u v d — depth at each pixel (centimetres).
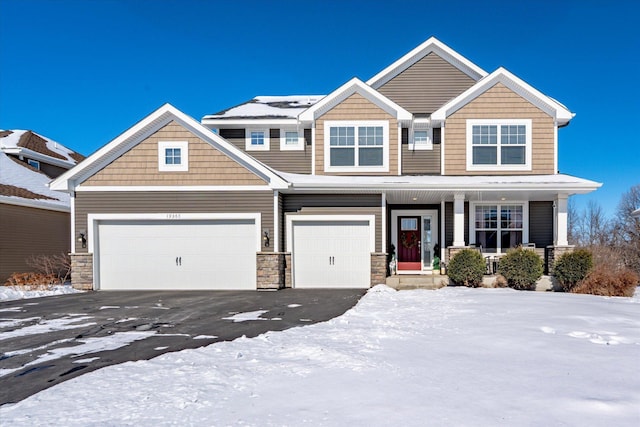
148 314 849
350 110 1402
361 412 327
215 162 1259
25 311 894
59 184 1245
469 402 343
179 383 405
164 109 1247
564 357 469
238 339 595
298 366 450
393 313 775
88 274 1253
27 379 462
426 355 484
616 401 343
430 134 1469
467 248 1244
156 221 1268
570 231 4238
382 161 1388
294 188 1239
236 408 341
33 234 1517
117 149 1264
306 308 916
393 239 1448
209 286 1256
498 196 1313
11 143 1930
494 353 489
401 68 1536
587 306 819
